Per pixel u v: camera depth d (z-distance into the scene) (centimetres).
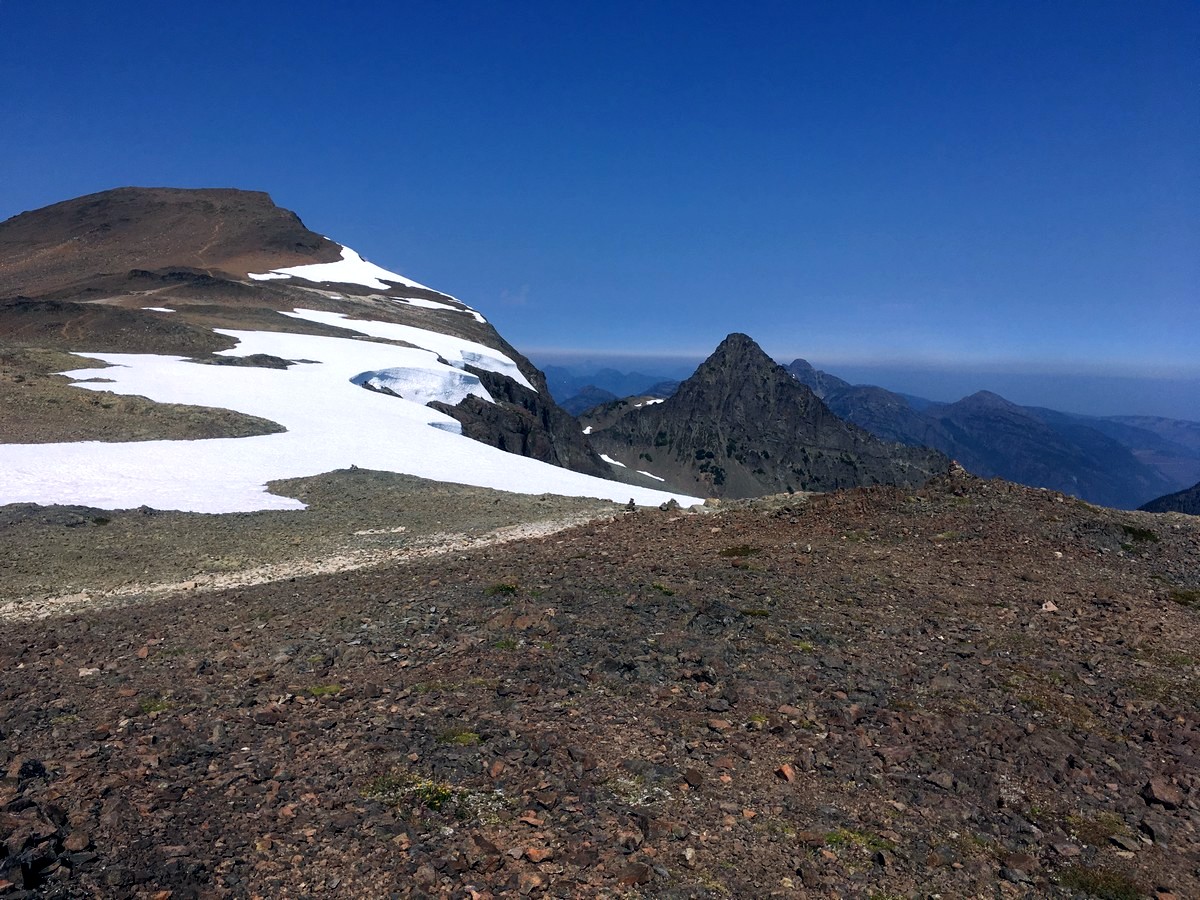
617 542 2170
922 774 855
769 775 827
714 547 2002
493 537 2984
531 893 612
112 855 639
